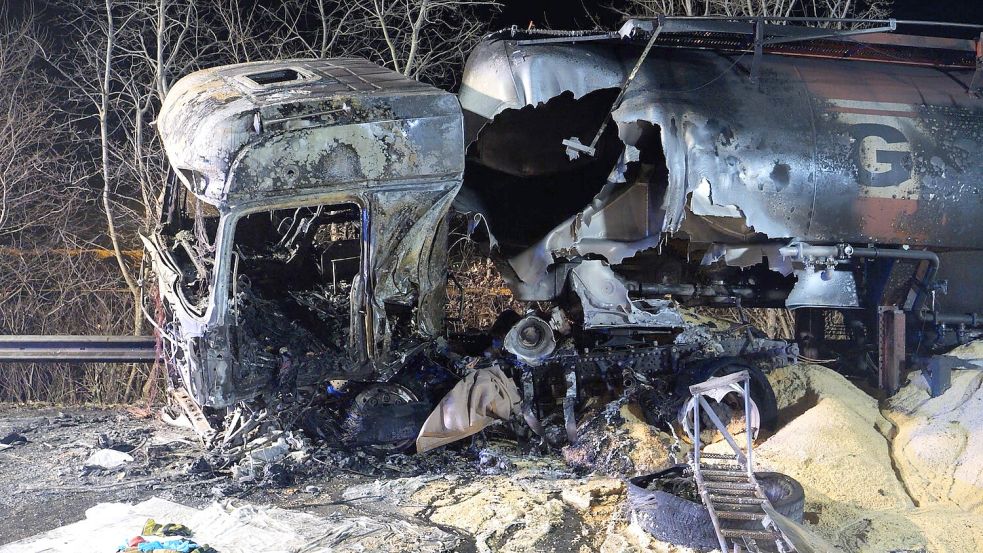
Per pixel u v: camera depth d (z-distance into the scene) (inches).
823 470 218.5
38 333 382.9
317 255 294.4
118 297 393.4
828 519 195.3
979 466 213.2
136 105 411.2
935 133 268.4
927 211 266.1
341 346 237.6
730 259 271.3
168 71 441.4
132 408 317.4
